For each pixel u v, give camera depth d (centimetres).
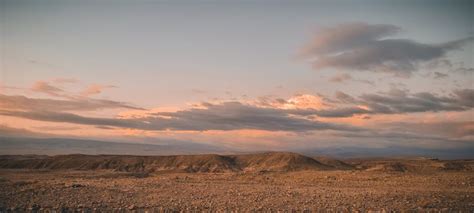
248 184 5488
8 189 3647
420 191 4025
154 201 3312
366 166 13850
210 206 3050
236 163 17300
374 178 5956
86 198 3347
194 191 4200
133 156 18600
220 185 5191
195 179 6900
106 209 2825
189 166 16600
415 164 10431
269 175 7812
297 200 3425
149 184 5128
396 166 9944
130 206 2950
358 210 2862
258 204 3177
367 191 4144
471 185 4722
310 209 2922
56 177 8444
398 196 3609
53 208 2786
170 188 4534
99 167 17212
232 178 7150
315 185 5241
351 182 5553
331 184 5356
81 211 2736
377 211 2811
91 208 2848
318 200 3416
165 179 6862
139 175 9319
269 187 4859
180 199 3472
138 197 3556
